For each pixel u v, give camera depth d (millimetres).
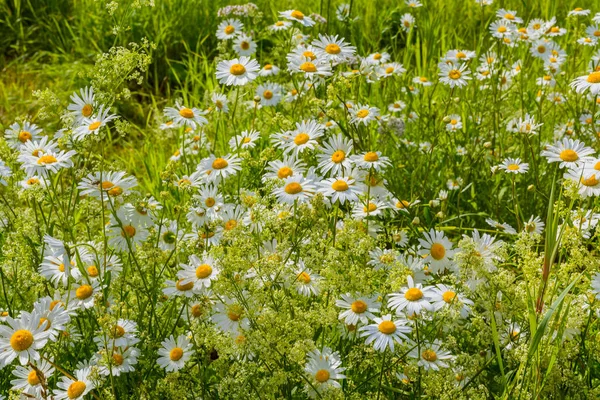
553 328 2314
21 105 6246
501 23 5129
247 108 5047
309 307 2818
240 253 2467
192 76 6125
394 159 4637
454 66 4793
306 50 3840
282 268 2467
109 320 2393
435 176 4613
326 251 2738
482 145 4551
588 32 5215
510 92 5105
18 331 2246
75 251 2600
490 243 2604
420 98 5508
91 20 7094
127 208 2986
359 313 2451
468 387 2523
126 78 2953
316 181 2941
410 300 2414
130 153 5430
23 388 2502
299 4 7270
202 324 2553
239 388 2371
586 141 4461
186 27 7051
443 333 2713
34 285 2939
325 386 2348
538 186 4113
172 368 2557
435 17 6609
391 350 2311
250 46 5391
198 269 2584
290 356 2268
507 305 2506
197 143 4633
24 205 3791
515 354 2367
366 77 4402
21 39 7332
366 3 7137
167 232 3189
